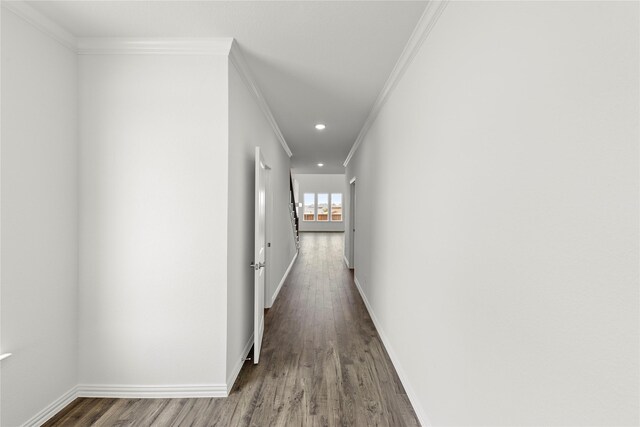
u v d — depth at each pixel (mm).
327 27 2117
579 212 822
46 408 2072
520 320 1070
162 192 2348
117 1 1862
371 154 4270
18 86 1878
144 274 2348
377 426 2039
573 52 836
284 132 5109
